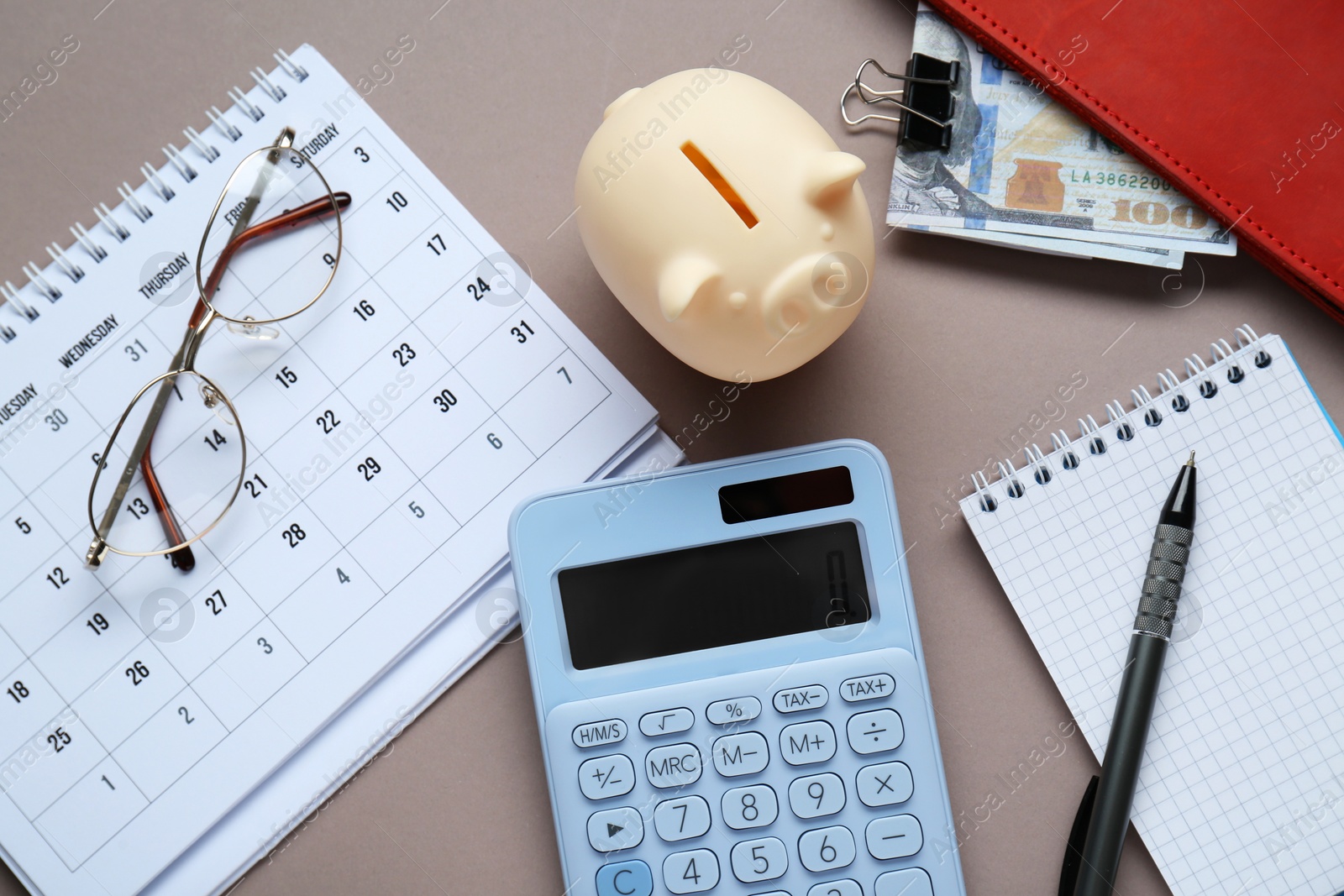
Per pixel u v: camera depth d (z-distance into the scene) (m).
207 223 0.54
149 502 0.53
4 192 0.55
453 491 0.53
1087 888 0.49
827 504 0.48
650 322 0.45
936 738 0.47
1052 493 0.52
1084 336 0.54
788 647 0.48
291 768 0.52
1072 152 0.53
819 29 0.55
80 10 0.55
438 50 0.55
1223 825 0.50
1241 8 0.52
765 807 0.47
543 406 0.53
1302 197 0.52
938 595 0.53
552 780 0.47
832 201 0.42
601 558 0.48
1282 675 0.51
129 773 0.51
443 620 0.52
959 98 0.54
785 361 0.45
